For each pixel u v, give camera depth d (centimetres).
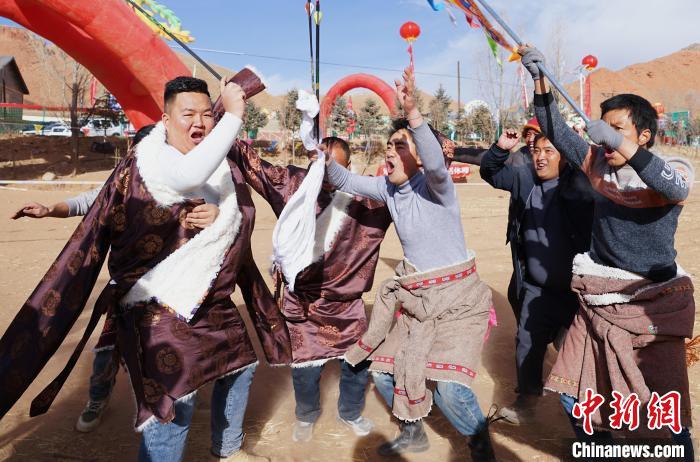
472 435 300
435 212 311
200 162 248
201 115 272
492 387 434
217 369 278
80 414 389
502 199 1728
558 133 298
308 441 356
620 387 278
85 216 273
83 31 696
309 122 317
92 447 346
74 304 268
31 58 8675
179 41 324
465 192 1933
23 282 761
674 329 275
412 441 338
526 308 379
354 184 340
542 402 406
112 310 288
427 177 300
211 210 269
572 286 301
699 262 812
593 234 297
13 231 1190
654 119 281
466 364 296
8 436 357
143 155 265
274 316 333
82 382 442
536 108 298
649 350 281
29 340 265
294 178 340
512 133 383
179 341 265
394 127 329
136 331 264
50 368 470
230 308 290
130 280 265
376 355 328
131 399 414
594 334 291
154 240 264
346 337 361
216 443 313
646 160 254
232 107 248
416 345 304
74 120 2711
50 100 6019
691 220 1205
